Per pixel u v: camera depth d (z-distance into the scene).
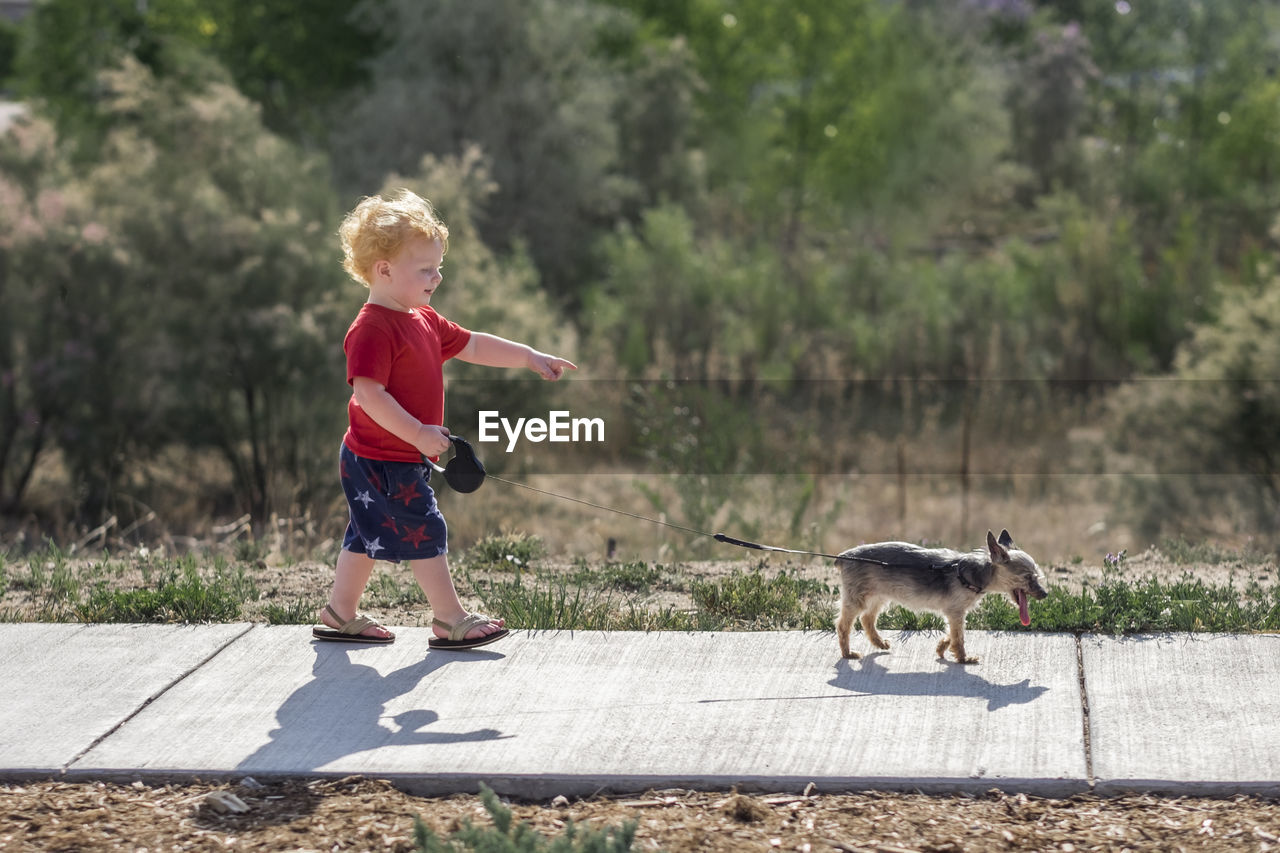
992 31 31.64
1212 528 12.71
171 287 14.70
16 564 7.74
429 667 5.30
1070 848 3.73
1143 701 4.76
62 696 4.99
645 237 23.34
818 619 6.04
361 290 15.38
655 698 4.89
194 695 4.99
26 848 3.79
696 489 11.60
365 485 5.30
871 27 29.86
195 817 3.98
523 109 23.84
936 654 5.40
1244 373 13.74
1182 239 21.28
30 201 14.76
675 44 27.06
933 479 15.37
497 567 7.72
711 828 3.87
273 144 17.58
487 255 17.70
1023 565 5.08
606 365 17.61
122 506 14.03
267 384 14.38
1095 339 20.48
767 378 18.94
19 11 42.31
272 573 7.47
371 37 27.31
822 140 29.58
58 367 13.82
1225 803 3.97
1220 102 28.62
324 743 4.48
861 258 24.12
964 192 28.47
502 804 3.94
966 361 19.17
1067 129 29.81
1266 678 4.96
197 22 27.95
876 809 3.99
